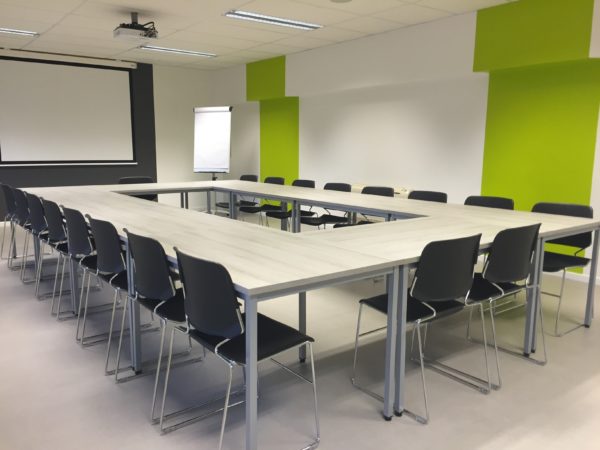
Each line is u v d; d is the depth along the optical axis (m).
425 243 2.66
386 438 2.19
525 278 2.86
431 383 2.72
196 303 2.01
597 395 2.59
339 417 2.36
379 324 3.62
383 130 6.87
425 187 6.40
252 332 1.83
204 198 10.27
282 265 2.15
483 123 5.62
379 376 2.79
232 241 2.70
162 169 9.52
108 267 2.90
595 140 4.65
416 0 4.89
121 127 8.90
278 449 2.10
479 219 3.55
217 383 2.69
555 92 4.91
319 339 3.32
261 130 9.13
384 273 2.23
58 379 2.72
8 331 3.44
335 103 7.57
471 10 5.25
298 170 8.44
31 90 7.90
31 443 2.12
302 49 7.48
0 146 7.77
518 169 5.32
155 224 3.25
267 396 2.56
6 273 4.97
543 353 3.13
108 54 8.07
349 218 5.62
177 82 9.45
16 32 6.45
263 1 4.94
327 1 4.94
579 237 3.80
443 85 6.00
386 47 6.32
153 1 4.97
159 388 2.63
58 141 8.27
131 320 2.76
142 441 2.15
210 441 2.15
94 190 5.43
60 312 3.85
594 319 3.76
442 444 2.15
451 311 2.55
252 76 8.77
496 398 2.55
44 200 3.86
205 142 8.97
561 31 4.53
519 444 2.15
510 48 4.96
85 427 2.25
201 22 5.84
